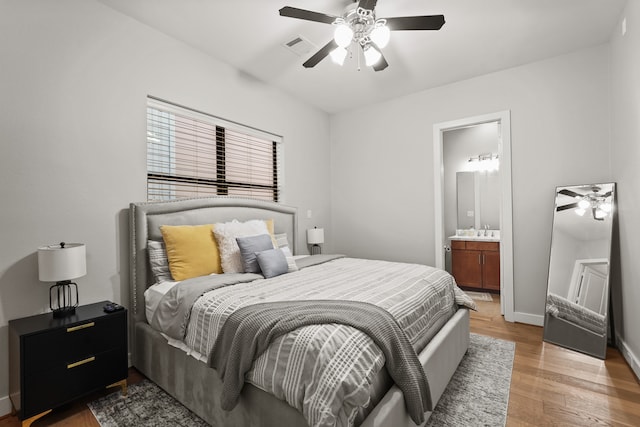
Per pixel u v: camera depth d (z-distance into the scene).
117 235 2.28
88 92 2.13
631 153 2.21
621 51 2.36
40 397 1.61
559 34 2.61
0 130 1.78
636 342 2.17
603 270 2.55
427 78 3.43
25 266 1.86
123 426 1.64
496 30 2.54
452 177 5.16
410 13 2.29
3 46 1.79
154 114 2.59
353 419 1.13
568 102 2.93
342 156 4.49
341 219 4.50
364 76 3.37
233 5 2.22
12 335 1.72
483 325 3.13
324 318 1.32
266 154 3.64
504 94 3.24
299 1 2.17
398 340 1.39
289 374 1.21
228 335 1.48
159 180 2.63
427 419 1.61
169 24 2.44
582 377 2.09
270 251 2.45
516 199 3.19
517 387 1.97
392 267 2.68
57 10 1.99
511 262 3.21
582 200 2.78
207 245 2.41
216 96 2.96
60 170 2.00
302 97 3.96
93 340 1.82
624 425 1.60
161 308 1.96
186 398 1.76
